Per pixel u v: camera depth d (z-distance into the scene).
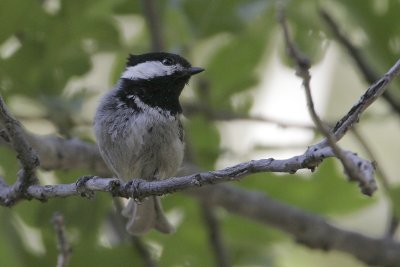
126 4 10.94
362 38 11.84
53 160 9.87
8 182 10.39
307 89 5.34
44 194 7.36
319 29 11.45
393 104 11.02
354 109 6.09
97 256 10.51
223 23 10.77
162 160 9.38
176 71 9.80
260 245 12.10
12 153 10.26
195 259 11.60
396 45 11.12
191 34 10.81
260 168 6.08
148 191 6.77
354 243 11.06
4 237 10.48
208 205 10.72
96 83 13.15
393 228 11.30
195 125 11.28
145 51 10.93
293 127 10.78
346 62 12.67
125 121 9.30
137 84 9.59
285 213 10.89
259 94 13.26
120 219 11.52
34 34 10.26
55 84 10.54
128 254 10.55
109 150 9.41
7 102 10.34
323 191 11.95
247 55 11.52
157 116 9.34
